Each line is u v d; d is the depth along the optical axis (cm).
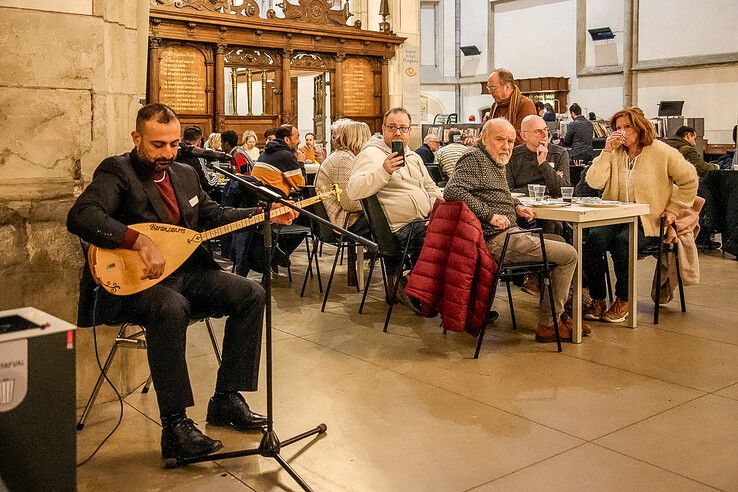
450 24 2120
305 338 454
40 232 319
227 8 1012
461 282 406
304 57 1105
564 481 262
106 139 343
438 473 270
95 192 287
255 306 311
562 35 1883
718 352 415
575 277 432
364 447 294
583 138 1062
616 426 311
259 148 1077
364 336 458
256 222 312
